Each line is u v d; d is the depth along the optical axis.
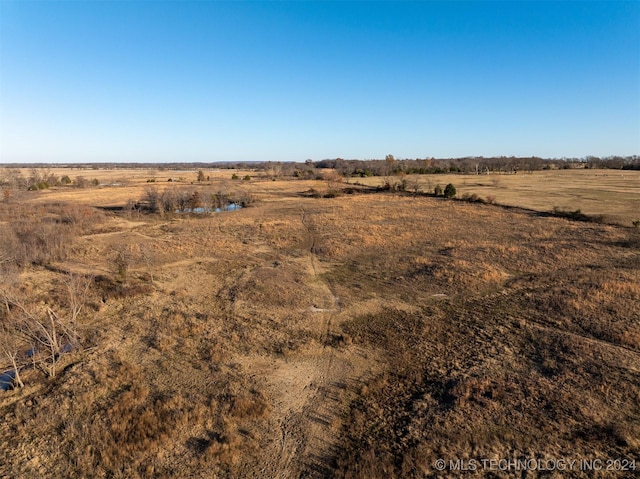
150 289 23.44
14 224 35.28
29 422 12.15
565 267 26.45
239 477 10.07
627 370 14.14
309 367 15.37
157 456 10.74
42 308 20.59
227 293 23.33
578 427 11.42
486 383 13.60
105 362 15.65
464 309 20.47
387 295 22.77
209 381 14.41
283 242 35.78
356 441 11.34
